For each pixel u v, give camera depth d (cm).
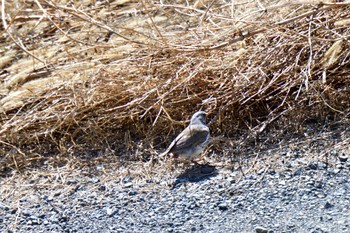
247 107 1290
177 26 1520
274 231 966
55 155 1261
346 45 1352
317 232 952
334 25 1374
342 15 1381
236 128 1266
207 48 1348
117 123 1305
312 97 1282
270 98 1295
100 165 1213
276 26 1352
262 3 1532
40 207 1102
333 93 1288
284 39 1373
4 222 1070
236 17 1455
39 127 1321
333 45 1309
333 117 1262
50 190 1150
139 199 1091
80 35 1534
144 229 1011
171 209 1055
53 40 1595
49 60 1487
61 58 1498
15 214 1088
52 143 1295
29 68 1472
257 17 1443
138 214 1052
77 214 1071
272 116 1273
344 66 1335
